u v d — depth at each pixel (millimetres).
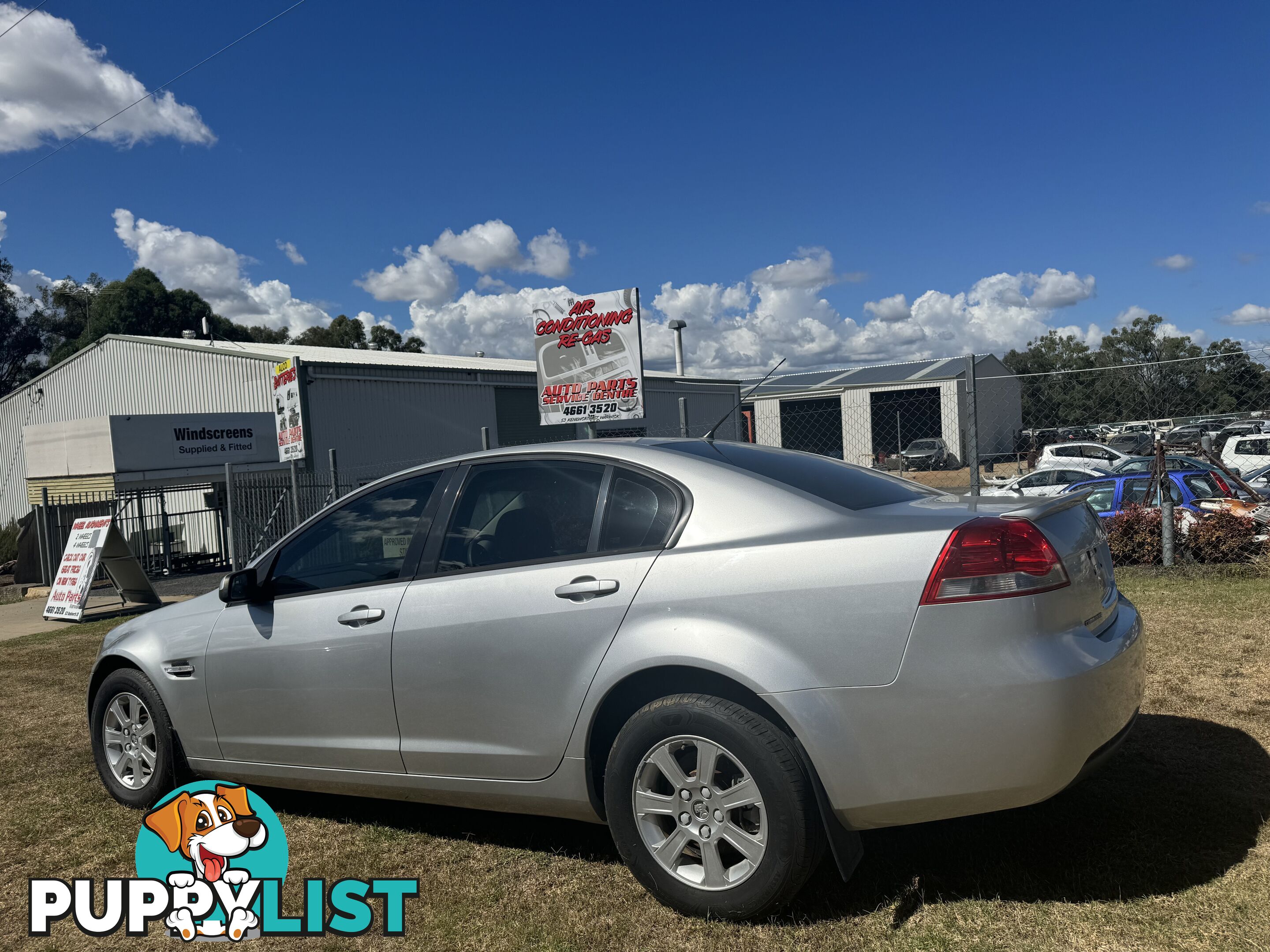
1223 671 5109
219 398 23438
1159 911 2693
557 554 3260
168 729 4117
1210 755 3900
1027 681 2553
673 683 2994
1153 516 9273
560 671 3080
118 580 11383
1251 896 2725
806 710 2688
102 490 18094
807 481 3318
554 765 3127
